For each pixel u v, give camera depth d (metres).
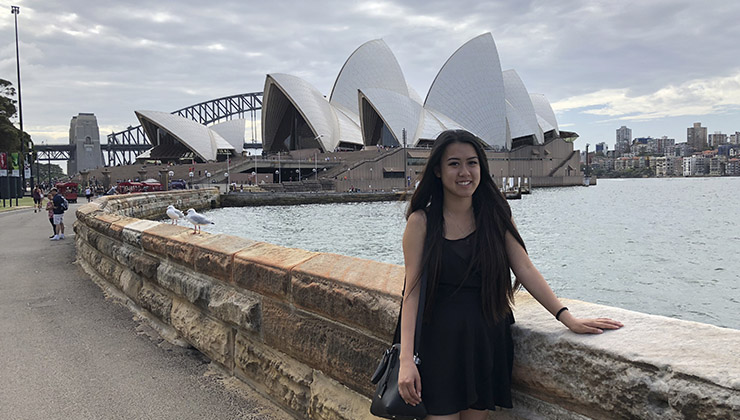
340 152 91.44
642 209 55.19
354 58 99.69
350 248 25.92
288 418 3.24
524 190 94.81
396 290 2.41
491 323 1.95
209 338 4.14
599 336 1.79
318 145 98.12
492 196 2.03
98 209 9.62
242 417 3.27
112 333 5.07
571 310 2.12
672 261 21.16
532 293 1.97
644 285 16.66
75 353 4.49
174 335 4.85
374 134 99.06
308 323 2.99
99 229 7.36
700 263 20.56
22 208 31.72
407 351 1.88
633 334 1.76
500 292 1.93
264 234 32.22
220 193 59.31
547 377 1.90
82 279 7.91
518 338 2.01
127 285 6.05
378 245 26.92
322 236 31.11
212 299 4.01
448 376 1.95
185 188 64.06
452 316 1.95
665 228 34.78
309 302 2.91
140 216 33.59
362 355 2.59
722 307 13.98
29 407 3.43
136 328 5.22
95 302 6.34
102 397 3.58
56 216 14.16
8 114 60.25
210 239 4.43
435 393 1.95
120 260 6.23
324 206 63.34
